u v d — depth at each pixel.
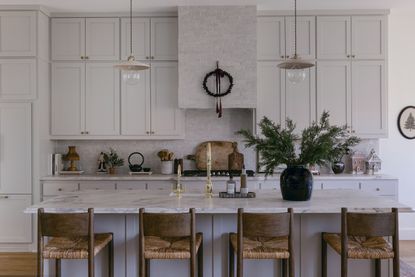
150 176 4.62
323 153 2.78
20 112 4.50
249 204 2.73
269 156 2.89
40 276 2.46
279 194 3.24
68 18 4.77
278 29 4.71
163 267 2.92
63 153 5.07
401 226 5.05
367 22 4.69
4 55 4.49
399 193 5.05
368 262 2.89
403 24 5.04
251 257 2.45
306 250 2.91
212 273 2.92
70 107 4.80
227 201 2.86
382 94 4.68
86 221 2.45
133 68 3.44
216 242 2.92
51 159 4.78
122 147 5.10
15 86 4.49
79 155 5.10
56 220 2.42
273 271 2.91
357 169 4.86
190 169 5.09
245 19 4.58
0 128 4.49
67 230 2.42
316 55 4.70
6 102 4.49
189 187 4.51
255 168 5.04
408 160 5.04
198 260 2.81
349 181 4.50
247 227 2.40
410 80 5.05
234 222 2.92
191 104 4.62
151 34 4.77
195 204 2.73
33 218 4.48
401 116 5.04
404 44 5.05
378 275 2.83
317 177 4.50
